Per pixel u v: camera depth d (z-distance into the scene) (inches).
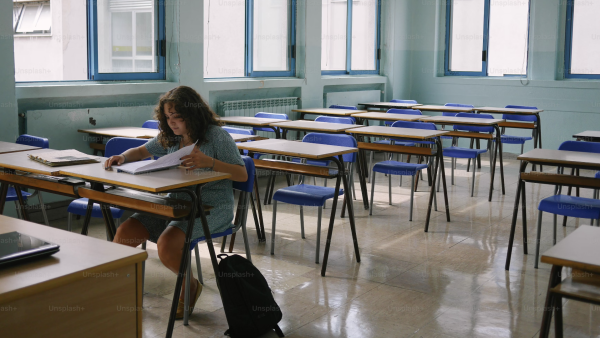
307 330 100.0
